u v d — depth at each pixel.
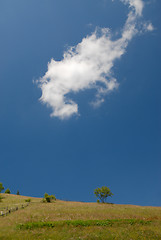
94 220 22.86
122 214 29.66
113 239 15.97
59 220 23.05
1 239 15.09
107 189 70.19
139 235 17.12
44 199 56.84
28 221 21.83
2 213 26.50
